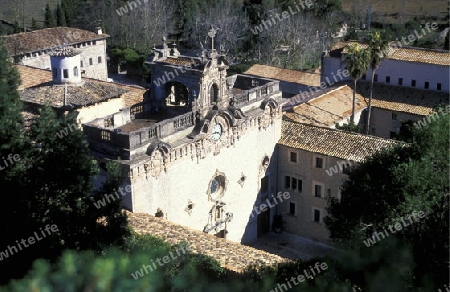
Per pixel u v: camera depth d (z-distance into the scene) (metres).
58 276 10.55
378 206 34.97
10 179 28.42
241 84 55.72
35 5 144.38
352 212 36.97
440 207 30.52
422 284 17.59
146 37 121.38
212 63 46.19
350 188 37.94
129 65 114.81
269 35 113.25
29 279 10.47
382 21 141.25
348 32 126.69
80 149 30.06
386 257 18.59
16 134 28.48
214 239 40.62
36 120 30.53
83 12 127.31
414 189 32.28
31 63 92.75
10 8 134.62
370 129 78.56
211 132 46.91
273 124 54.97
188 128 45.81
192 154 45.78
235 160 51.03
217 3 122.81
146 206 42.53
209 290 13.33
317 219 56.22
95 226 29.75
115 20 122.31
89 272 10.77
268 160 55.72
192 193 46.94
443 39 123.50
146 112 49.25
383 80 80.31
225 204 50.97
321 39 114.62
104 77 107.56
